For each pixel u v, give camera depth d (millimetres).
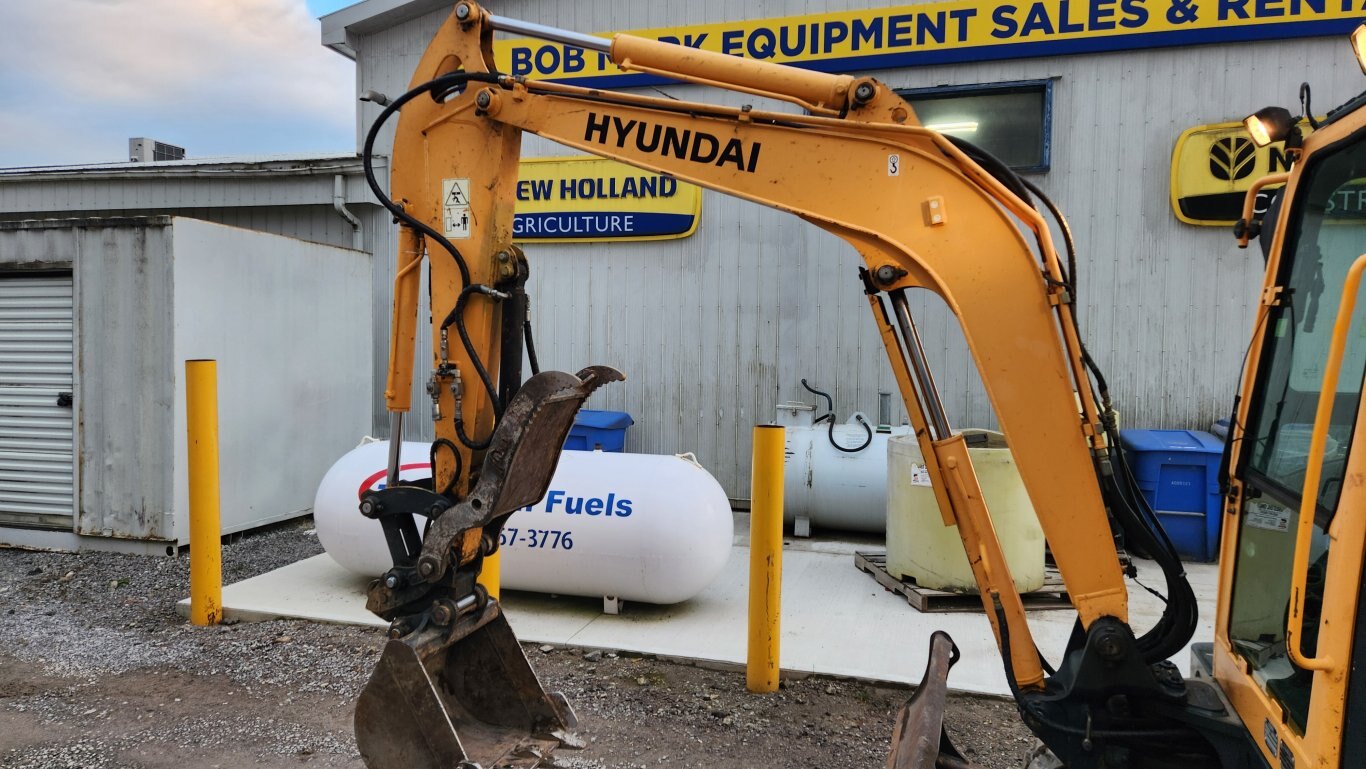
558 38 2969
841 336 7789
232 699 3920
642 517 4750
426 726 2553
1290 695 2064
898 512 5340
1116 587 2547
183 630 4812
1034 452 2543
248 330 7012
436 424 3027
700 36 8000
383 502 3002
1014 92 7402
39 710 3795
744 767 3330
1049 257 2490
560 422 3066
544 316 8531
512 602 5211
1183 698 2414
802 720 3725
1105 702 2504
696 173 2836
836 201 2693
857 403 7777
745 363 8039
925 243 2602
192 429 4820
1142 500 2598
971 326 2559
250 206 9703
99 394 6504
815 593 5391
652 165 2879
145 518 6453
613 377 3133
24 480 6785
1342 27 6641
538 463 3023
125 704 3863
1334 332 1720
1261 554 2312
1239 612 2428
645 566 4742
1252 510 2393
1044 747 2838
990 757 3400
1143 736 2455
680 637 4598
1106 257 7234
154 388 6383
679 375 8203
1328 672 1738
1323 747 1747
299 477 7633
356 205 9281
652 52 2879
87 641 4652
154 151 13547
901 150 2637
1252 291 6961
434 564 2766
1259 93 6883
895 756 2367
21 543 6754
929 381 2758
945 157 2609
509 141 3078
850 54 7668
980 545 2723
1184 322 7109
